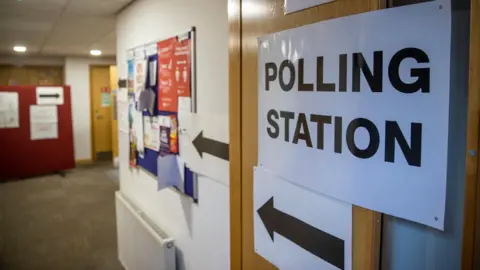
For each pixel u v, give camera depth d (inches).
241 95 36.5
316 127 26.7
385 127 21.9
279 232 32.2
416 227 22.3
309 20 27.1
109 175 179.0
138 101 79.5
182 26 57.6
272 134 31.9
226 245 48.6
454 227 20.3
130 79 84.9
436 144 19.5
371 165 22.9
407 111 20.7
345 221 25.4
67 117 179.6
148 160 76.4
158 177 62.2
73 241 102.0
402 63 20.7
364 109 23.0
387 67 21.5
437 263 21.3
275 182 32.1
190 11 54.7
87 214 124.0
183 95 58.0
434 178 19.7
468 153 17.9
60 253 94.4
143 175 80.5
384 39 21.6
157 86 68.8
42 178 172.4
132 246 78.2
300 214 29.4
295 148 29.1
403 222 23.0
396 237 23.5
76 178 173.0
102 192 150.3
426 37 19.6
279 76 30.5
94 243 100.7
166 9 63.2
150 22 71.0
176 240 64.7
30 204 134.3
